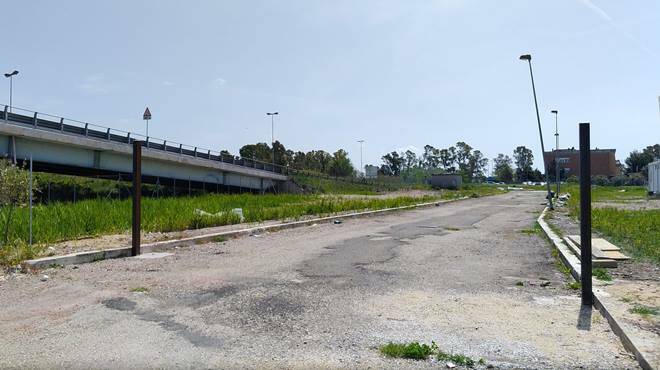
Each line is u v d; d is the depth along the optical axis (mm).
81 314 7191
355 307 7672
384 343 6066
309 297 8258
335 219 23516
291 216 23875
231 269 10680
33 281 9250
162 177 49062
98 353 5703
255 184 64750
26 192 12820
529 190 83000
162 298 8102
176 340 6148
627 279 9242
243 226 19047
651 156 125250
